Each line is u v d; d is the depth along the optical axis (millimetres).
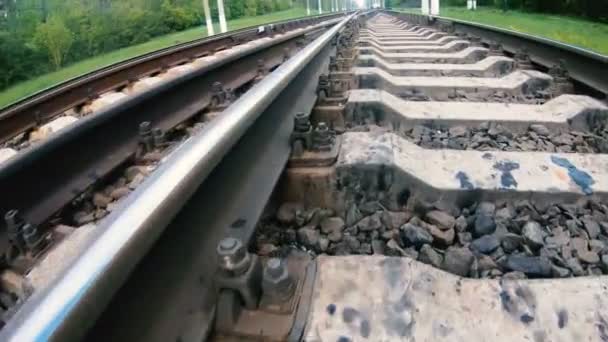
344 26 7207
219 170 1127
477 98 3037
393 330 875
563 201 1438
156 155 2320
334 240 1413
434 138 2170
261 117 1516
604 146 2002
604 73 2645
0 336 491
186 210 935
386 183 1543
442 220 1387
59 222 1763
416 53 5234
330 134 1739
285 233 1404
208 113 3260
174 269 857
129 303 714
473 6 23875
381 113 2352
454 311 917
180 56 6352
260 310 889
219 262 839
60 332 491
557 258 1210
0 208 1474
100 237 638
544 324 892
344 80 3113
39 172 1671
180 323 804
